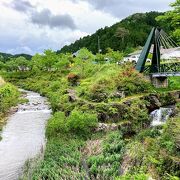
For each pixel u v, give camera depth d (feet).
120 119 106.01
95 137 90.79
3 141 99.81
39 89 243.81
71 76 193.67
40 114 145.59
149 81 138.00
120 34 416.87
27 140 100.07
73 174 61.52
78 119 96.43
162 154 60.70
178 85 144.56
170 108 109.91
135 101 113.19
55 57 333.42
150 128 93.71
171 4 104.37
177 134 62.85
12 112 150.82
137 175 54.03
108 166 64.49
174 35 107.34
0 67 391.24
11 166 77.05
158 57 146.20
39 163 69.77
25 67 399.44
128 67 139.33
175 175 55.36
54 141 88.22
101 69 175.22
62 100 143.02
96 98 122.01
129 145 75.15
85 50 263.49
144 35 444.55
